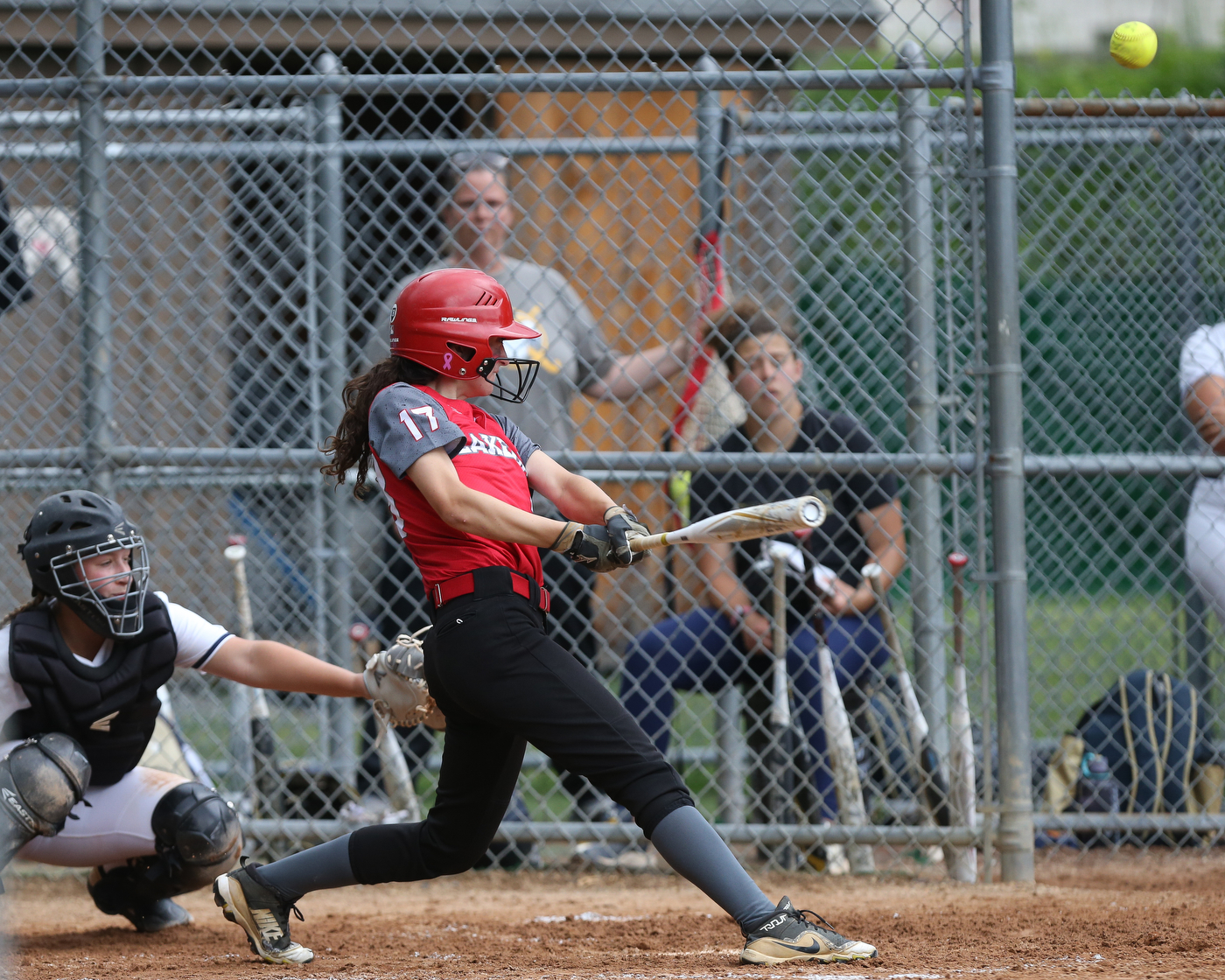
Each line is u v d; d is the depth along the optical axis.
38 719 12.40
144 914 13.73
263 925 11.84
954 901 14.59
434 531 10.71
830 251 18.64
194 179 25.64
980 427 15.87
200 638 12.85
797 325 21.48
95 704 12.32
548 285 19.44
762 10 18.47
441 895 16.47
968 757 16.22
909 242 17.16
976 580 15.92
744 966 10.81
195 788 13.08
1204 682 20.30
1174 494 21.36
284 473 18.88
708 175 18.02
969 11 15.73
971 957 11.27
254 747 17.38
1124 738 18.36
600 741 10.47
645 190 26.89
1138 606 29.52
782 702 16.97
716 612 18.23
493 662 10.44
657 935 13.11
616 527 10.64
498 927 13.87
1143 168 20.02
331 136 18.62
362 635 17.08
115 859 13.33
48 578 11.94
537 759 21.98
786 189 20.03
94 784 12.98
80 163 16.47
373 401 11.05
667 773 10.63
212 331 25.55
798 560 17.27
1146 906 13.95
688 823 10.58
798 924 10.81
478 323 10.99
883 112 18.09
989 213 15.70
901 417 19.72
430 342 10.97
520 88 16.41
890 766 17.88
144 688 12.55
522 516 10.39
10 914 12.91
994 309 15.69
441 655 10.62
